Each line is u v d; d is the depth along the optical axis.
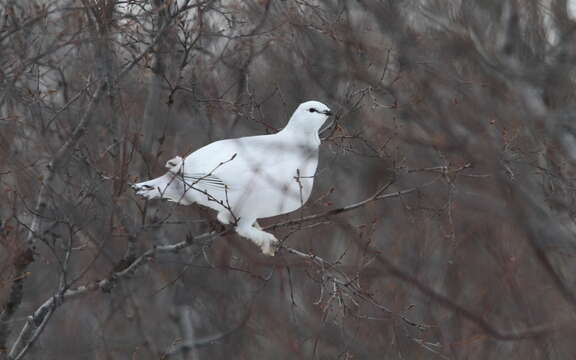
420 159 13.29
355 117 11.79
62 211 10.55
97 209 11.05
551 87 12.62
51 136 11.30
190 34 12.35
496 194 10.33
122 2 11.32
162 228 12.28
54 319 17.00
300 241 14.87
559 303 9.93
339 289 9.73
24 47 11.14
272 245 10.49
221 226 11.05
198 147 13.76
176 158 10.57
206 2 11.65
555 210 10.46
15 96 11.12
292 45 13.80
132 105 11.73
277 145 10.80
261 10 13.36
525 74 12.47
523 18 13.63
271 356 13.54
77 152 11.89
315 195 16.94
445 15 13.27
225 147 10.70
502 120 11.29
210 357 14.63
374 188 15.99
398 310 12.49
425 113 11.05
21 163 10.70
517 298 10.49
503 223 10.62
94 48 11.09
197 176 10.42
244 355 14.46
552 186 10.85
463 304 12.15
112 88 10.93
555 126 11.41
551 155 11.20
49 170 10.94
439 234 13.46
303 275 14.38
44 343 16.69
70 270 14.22
